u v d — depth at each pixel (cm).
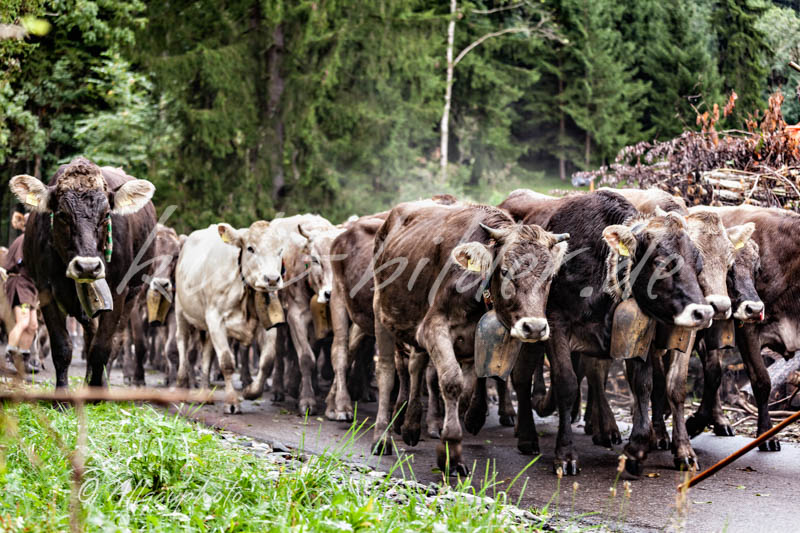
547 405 941
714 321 876
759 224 899
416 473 728
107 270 899
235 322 1066
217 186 2464
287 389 1191
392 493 610
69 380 1080
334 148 2641
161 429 640
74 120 2511
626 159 1272
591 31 3969
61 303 890
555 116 4109
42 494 518
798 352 1060
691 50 3484
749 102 2066
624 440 912
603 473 748
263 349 1118
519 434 841
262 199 2494
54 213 834
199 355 1533
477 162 3812
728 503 649
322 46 2559
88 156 2378
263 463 651
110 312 916
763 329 899
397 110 2784
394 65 2648
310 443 852
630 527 581
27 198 830
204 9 2494
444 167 3278
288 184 2628
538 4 3875
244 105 2452
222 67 2397
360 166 2761
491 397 1217
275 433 908
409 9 2677
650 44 3791
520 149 3841
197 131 2391
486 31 3800
